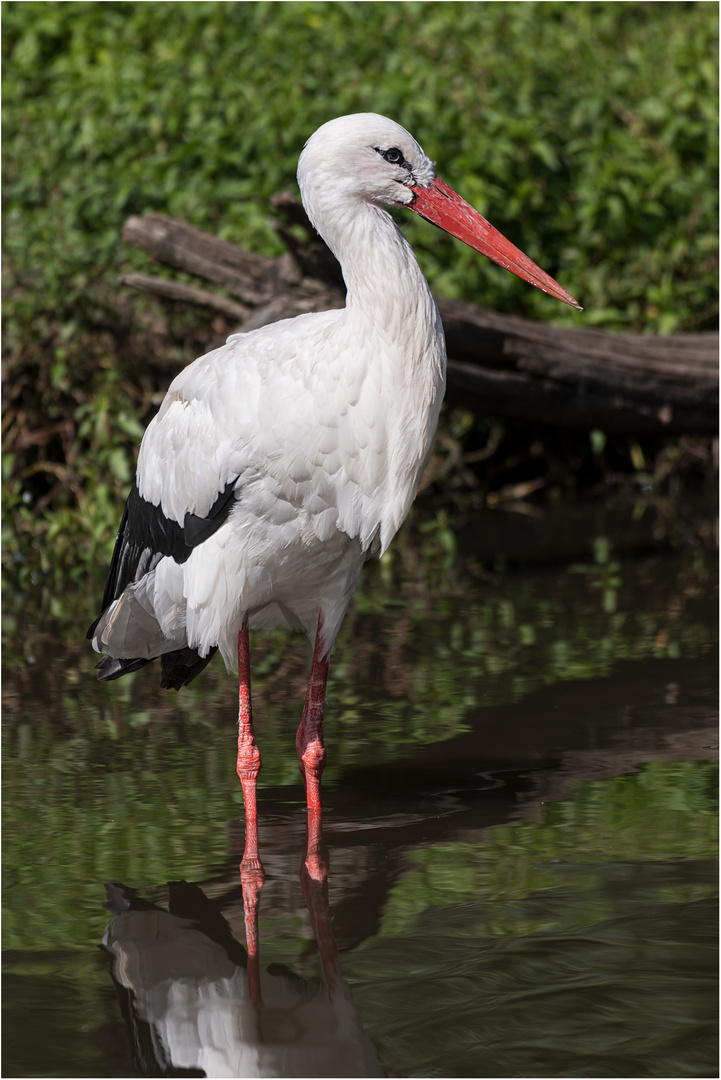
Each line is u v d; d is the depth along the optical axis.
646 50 19.30
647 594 11.79
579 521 14.98
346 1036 4.88
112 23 18.09
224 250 12.74
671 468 16.28
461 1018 4.99
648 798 7.25
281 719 8.79
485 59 16.91
